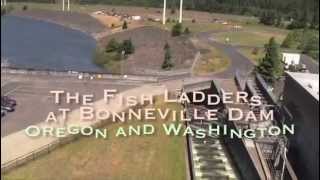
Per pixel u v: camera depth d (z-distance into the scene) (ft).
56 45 472.03
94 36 558.56
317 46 502.38
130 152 211.41
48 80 305.53
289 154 232.32
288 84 257.96
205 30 611.88
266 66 354.13
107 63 407.03
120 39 517.55
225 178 213.25
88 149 208.03
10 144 198.18
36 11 632.38
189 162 209.87
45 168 187.52
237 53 457.27
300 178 216.33
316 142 201.57
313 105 209.36
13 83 292.40
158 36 517.14
